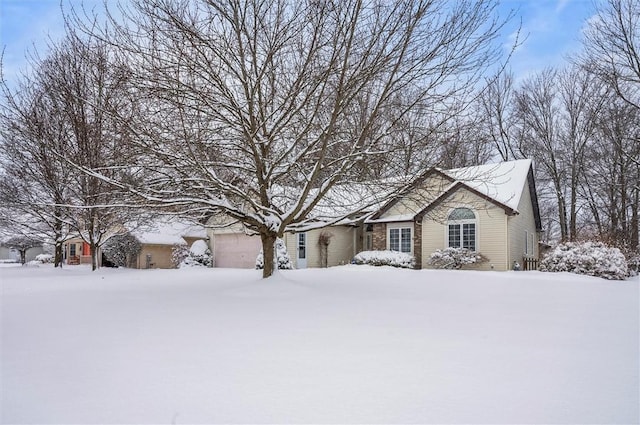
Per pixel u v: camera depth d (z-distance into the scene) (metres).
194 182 9.40
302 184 10.95
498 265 17.89
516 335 5.48
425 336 5.40
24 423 2.89
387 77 8.91
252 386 3.57
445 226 19.27
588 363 4.26
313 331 5.67
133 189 8.95
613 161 27.25
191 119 8.53
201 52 8.09
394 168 9.88
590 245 16.14
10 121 12.64
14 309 7.54
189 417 2.98
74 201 16.78
